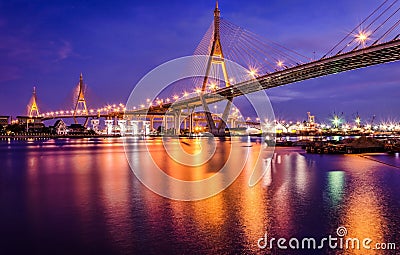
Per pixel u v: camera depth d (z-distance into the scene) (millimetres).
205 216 12430
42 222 12039
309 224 11375
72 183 20906
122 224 11586
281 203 14438
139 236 10391
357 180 20922
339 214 12578
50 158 42656
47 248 9594
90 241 10047
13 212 13500
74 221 12070
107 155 47031
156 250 9305
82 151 57312
